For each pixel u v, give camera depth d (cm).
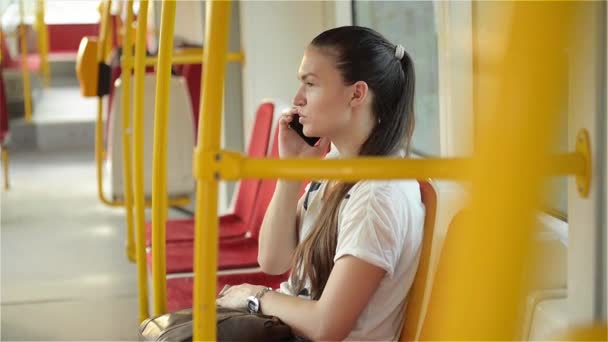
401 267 163
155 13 586
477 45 212
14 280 391
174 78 459
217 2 109
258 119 339
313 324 160
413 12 282
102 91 434
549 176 66
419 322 163
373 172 106
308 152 186
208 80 110
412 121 175
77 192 611
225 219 341
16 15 1036
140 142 259
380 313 163
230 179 109
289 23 415
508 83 64
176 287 258
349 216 160
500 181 65
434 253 168
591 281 129
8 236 482
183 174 463
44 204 572
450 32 226
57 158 780
